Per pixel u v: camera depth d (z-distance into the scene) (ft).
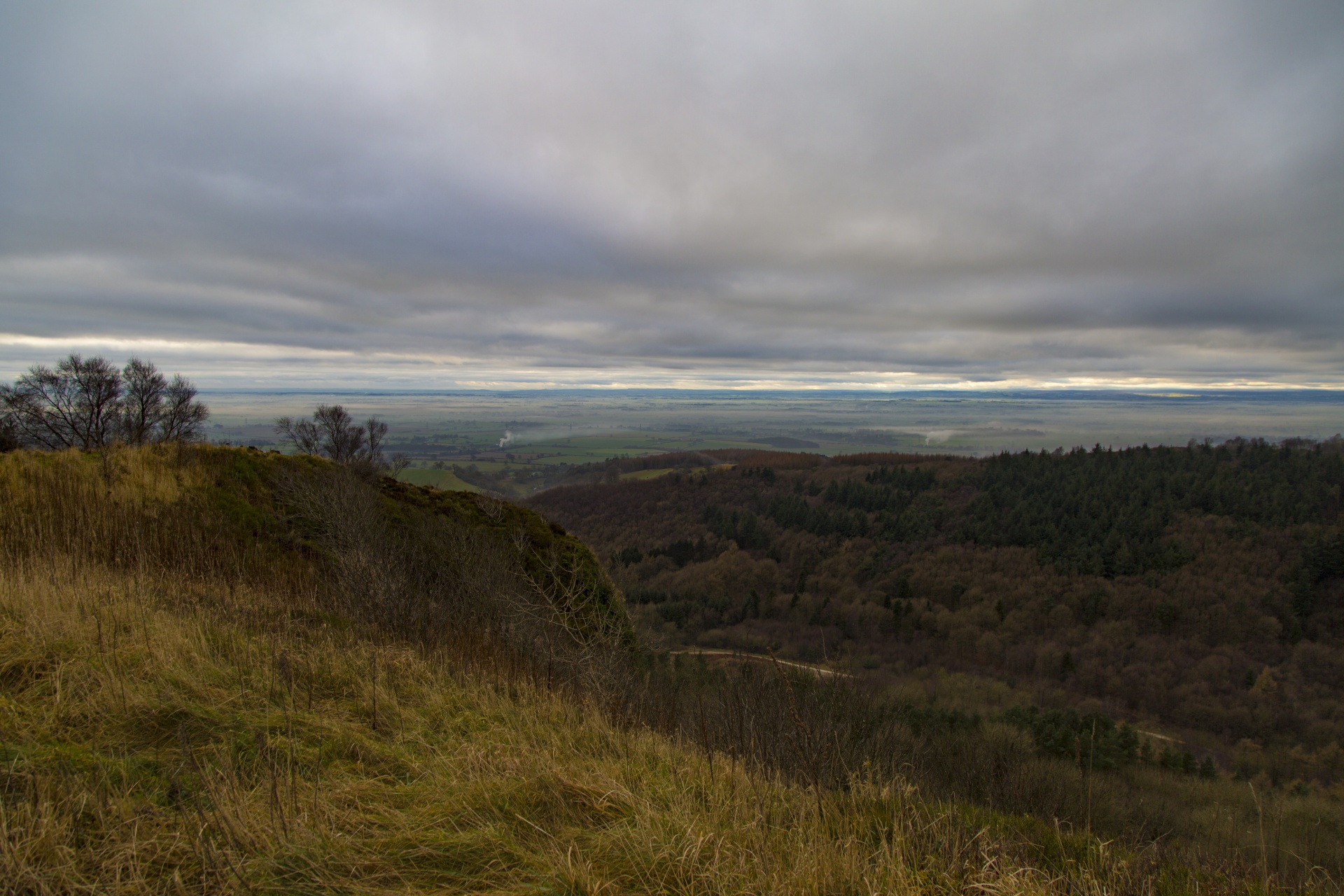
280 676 14.79
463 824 9.93
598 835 9.84
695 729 19.10
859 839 10.93
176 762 10.36
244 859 8.06
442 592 32.12
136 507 31.99
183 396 92.22
